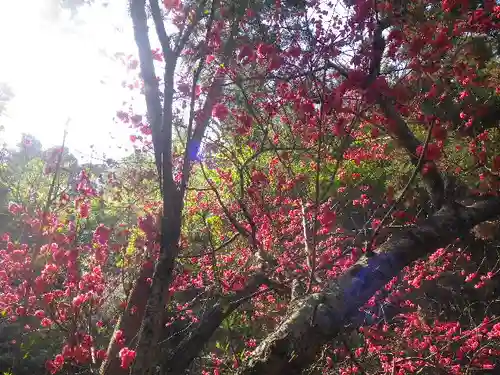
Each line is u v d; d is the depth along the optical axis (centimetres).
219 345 508
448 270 641
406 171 644
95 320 425
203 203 571
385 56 286
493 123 504
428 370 494
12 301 384
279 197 464
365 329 432
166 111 213
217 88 273
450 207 318
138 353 194
